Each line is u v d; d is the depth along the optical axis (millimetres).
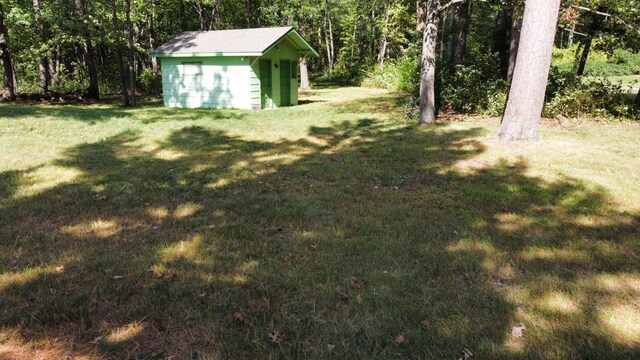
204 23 26719
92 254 3789
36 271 3428
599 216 4871
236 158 7867
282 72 18297
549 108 12156
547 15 8055
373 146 8852
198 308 2926
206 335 2621
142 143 9164
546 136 9508
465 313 2852
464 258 3688
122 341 2580
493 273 3449
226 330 2678
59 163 7191
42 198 5375
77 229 4406
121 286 3195
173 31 31328
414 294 3107
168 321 2773
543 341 2541
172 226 4520
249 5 28078
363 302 2980
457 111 14094
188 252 3828
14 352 2469
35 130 10070
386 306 2932
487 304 2951
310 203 5293
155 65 23750
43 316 2805
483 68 15328
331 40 43219
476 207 5164
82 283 3273
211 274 3398
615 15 12055
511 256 3760
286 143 9312
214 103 17188
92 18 18516
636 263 3623
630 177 6371
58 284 3223
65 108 15945
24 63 25203
